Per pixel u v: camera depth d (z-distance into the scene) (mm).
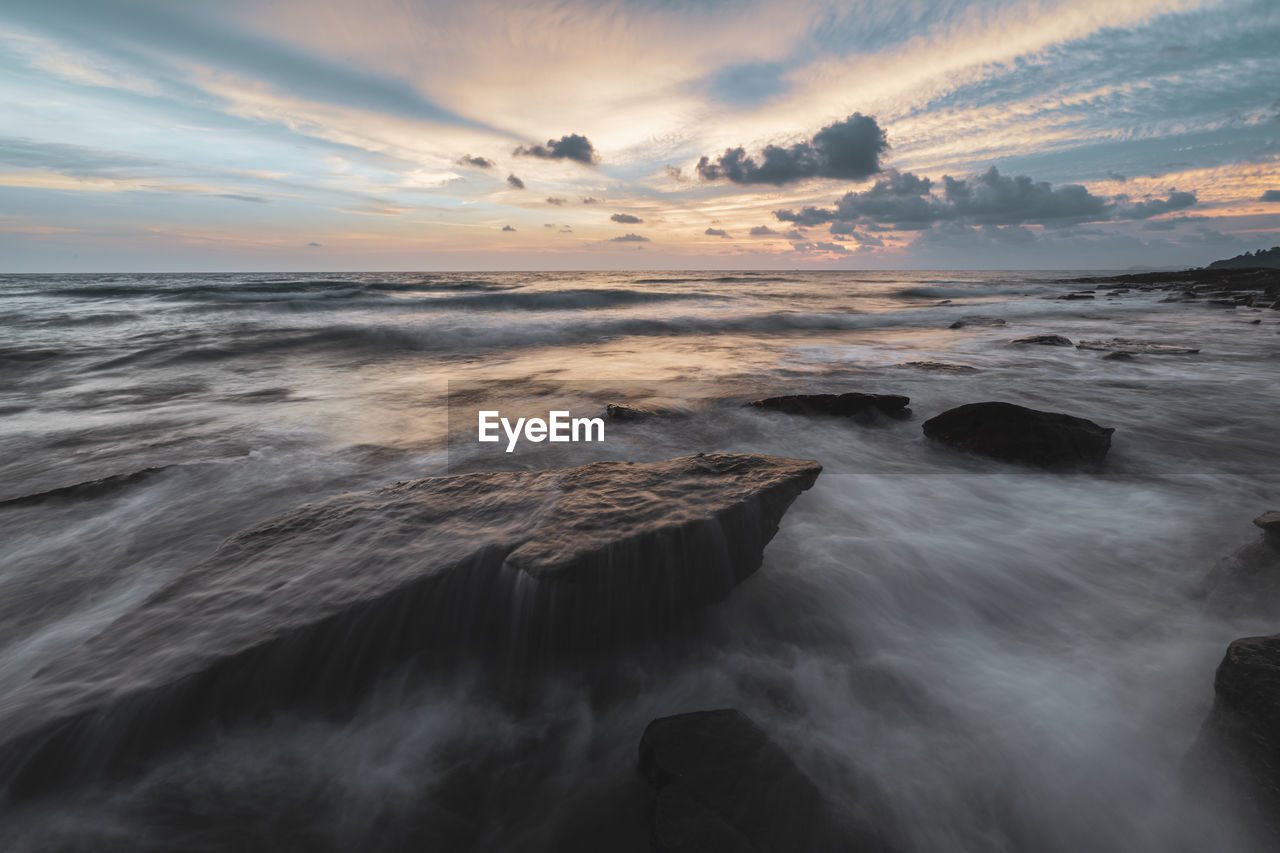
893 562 4250
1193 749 2447
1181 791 2379
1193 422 7961
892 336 18719
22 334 16281
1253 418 8117
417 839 2287
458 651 3182
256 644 2791
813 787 2285
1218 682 2520
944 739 2730
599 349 15766
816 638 3492
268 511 5102
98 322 19141
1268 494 5492
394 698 2977
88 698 2525
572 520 3588
